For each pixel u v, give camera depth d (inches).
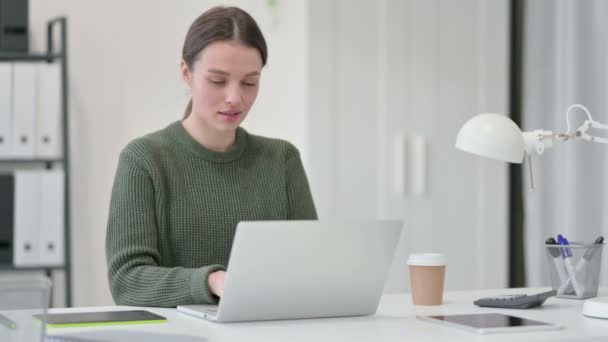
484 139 68.4
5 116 131.6
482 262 143.9
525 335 53.5
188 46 74.8
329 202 134.8
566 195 131.8
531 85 140.0
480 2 142.9
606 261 124.6
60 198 133.3
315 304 60.3
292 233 57.1
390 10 137.6
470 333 54.1
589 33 129.0
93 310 63.4
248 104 75.7
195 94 75.0
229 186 78.9
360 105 136.3
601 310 60.7
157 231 74.4
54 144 133.8
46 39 143.3
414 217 139.8
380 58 137.3
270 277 57.4
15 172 132.4
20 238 132.0
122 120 146.1
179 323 57.8
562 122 133.0
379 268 61.2
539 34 138.6
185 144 78.2
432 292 68.8
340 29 135.3
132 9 146.4
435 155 140.9
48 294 42.1
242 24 73.7
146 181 73.9
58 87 133.8
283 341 51.0
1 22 133.9
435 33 140.3
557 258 72.9
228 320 58.1
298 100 136.2
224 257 77.4
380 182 137.6
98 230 145.5
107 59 145.7
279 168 82.7
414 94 139.3
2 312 41.6
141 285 67.2
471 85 142.4
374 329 55.9
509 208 147.3
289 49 138.8
